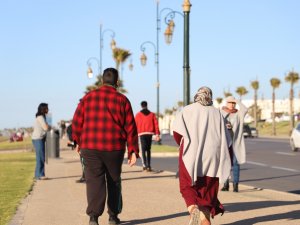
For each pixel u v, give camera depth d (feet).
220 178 22.85
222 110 36.78
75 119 25.38
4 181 48.91
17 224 26.53
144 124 57.36
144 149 57.72
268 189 42.34
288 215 28.68
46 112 50.80
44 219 28.02
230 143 23.75
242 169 65.67
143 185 44.19
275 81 274.16
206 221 23.12
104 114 24.77
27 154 107.45
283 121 384.47
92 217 25.02
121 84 199.00
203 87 23.73
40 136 49.78
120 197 26.22
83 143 24.89
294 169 65.41
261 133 295.89
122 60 198.29
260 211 30.07
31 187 43.55
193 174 22.56
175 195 37.37
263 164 73.05
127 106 25.17
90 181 24.98
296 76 257.55
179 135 23.32
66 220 27.71
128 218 28.07
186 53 49.83
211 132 23.06
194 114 23.16
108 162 25.02
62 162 79.20
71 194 38.63
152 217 28.32
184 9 49.70
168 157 94.63
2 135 422.82
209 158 22.85
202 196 23.09
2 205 33.32
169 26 79.00
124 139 25.27
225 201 34.27
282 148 117.08
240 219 27.43
